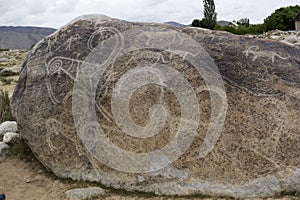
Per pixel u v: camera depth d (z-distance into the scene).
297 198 3.55
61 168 4.51
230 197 3.69
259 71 4.07
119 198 3.94
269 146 3.74
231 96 3.97
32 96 4.87
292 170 3.63
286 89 3.95
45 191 4.32
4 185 4.52
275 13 29.55
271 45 4.28
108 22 4.95
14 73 17.03
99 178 4.23
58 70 4.77
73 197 4.02
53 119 4.62
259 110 3.87
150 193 3.96
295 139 3.72
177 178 3.88
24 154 5.23
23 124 4.89
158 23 4.83
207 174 3.80
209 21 30.91
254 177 3.69
